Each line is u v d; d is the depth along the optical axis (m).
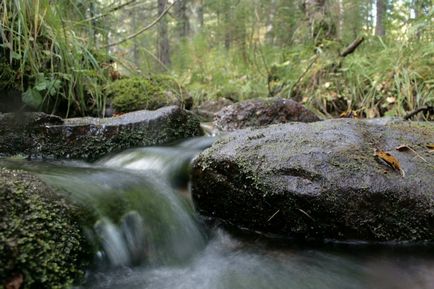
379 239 2.05
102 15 4.94
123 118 3.44
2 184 1.61
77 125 3.10
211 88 7.80
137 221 2.06
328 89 5.69
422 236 2.05
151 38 9.03
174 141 3.49
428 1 4.99
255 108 4.45
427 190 2.07
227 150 2.31
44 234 1.57
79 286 1.63
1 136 2.91
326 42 6.29
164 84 5.57
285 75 6.69
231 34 8.32
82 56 4.48
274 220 2.15
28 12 3.71
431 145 2.46
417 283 1.76
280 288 1.76
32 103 3.60
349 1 7.07
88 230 1.80
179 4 10.43
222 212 2.30
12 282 1.40
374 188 2.04
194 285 1.78
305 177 2.09
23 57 3.69
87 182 2.17
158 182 2.52
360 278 1.83
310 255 2.03
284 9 7.62
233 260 2.02
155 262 1.98
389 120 2.96
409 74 4.75
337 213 2.03
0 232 1.44
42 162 2.81
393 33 5.86
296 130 2.54
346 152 2.23
